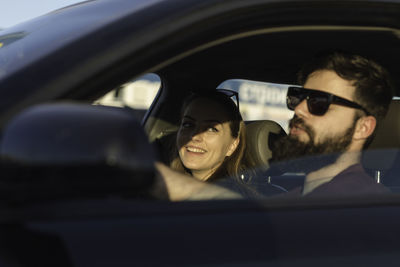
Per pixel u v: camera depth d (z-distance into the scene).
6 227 1.03
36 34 1.56
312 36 1.88
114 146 0.93
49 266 1.02
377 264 1.30
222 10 1.26
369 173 2.01
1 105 1.05
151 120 2.73
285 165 1.91
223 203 1.30
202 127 2.32
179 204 1.26
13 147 0.93
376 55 2.04
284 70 2.45
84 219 1.12
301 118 1.93
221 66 2.48
